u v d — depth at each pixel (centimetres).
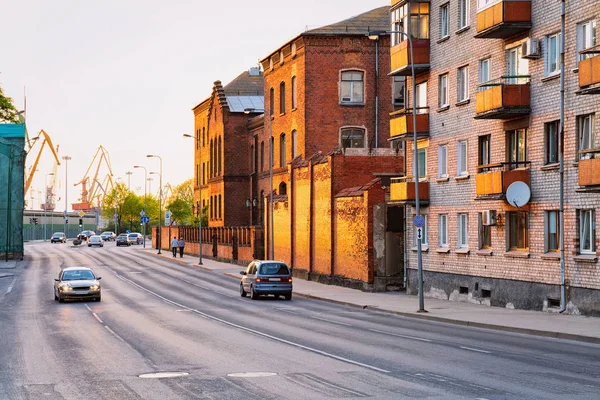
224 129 8369
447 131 3691
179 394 1327
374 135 6059
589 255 2672
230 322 2756
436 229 3800
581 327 2330
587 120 2694
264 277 3925
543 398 1241
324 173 5000
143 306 3519
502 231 3209
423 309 3053
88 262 7512
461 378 1459
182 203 12556
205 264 7262
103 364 1720
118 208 16600
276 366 1652
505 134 3200
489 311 3012
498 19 2997
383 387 1368
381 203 4250
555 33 2875
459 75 3594
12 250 7669
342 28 6081
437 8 3769
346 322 2761
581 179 2556
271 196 5403
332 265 4856
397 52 3938
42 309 3381
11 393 1363
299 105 6172
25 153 7694
